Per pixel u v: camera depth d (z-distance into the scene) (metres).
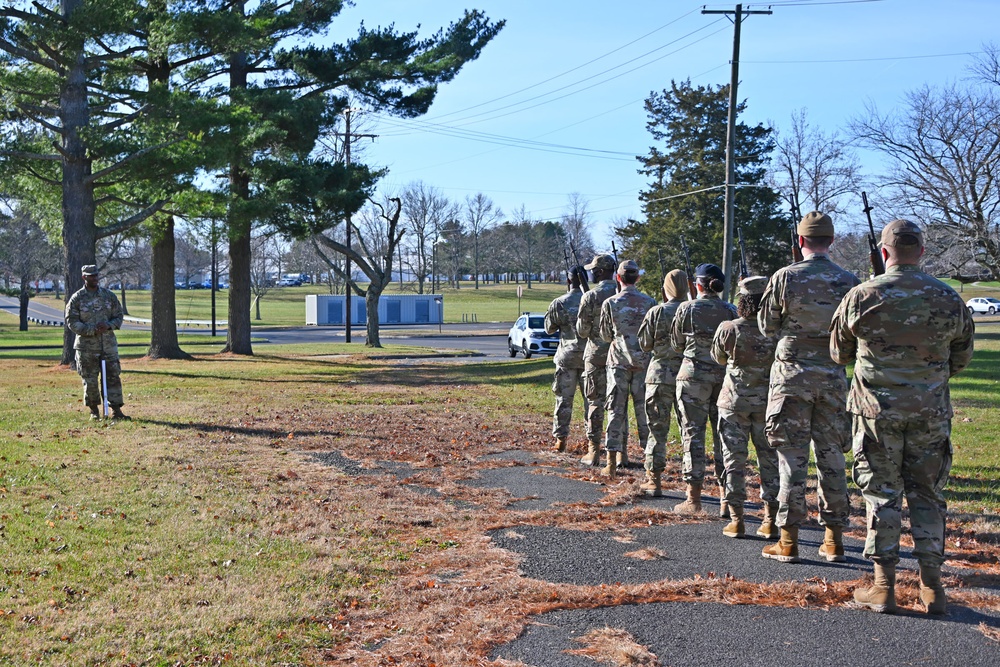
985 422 12.34
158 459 9.64
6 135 22.03
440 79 29.50
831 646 4.55
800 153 52.31
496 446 10.91
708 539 6.68
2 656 4.40
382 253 106.56
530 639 4.71
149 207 23.86
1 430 11.63
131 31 21.70
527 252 131.50
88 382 12.85
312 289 122.69
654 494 8.18
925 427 4.92
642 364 8.99
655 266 52.94
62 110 21.66
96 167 23.78
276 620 4.94
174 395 16.73
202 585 5.52
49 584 5.48
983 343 29.38
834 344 5.30
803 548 6.42
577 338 10.41
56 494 7.87
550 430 12.23
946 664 4.33
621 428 9.05
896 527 4.99
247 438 11.27
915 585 5.44
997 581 5.50
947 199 34.06
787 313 5.95
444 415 13.84
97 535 6.57
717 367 7.31
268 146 27.03
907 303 4.92
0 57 21.94
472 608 5.17
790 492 5.98
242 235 25.52
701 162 52.97
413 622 4.95
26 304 60.50
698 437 7.41
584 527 7.05
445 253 127.81
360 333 58.00
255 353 31.94
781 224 51.62
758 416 6.66
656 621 4.94
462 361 29.48
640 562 6.07
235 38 22.09
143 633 4.74
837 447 5.98
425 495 8.19
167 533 6.65
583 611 5.11
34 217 27.59
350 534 6.79
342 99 28.84
